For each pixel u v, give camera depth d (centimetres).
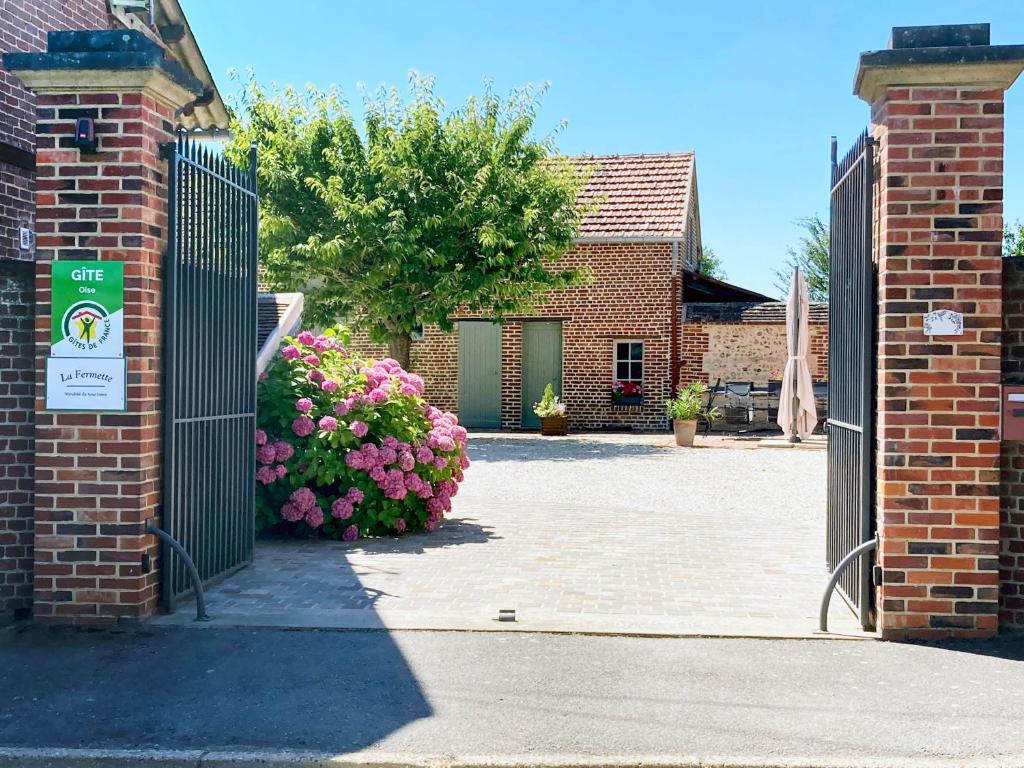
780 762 419
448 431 1012
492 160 2086
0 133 930
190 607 669
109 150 621
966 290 598
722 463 1705
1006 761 420
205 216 707
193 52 1338
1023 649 583
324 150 2070
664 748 434
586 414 2542
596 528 1016
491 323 2577
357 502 938
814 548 901
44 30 1002
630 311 2508
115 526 623
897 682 523
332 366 1016
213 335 725
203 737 448
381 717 471
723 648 584
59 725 463
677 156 2788
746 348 2467
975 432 600
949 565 603
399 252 1959
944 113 596
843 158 725
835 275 756
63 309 622
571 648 580
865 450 632
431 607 673
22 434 652
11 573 652
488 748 434
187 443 681
